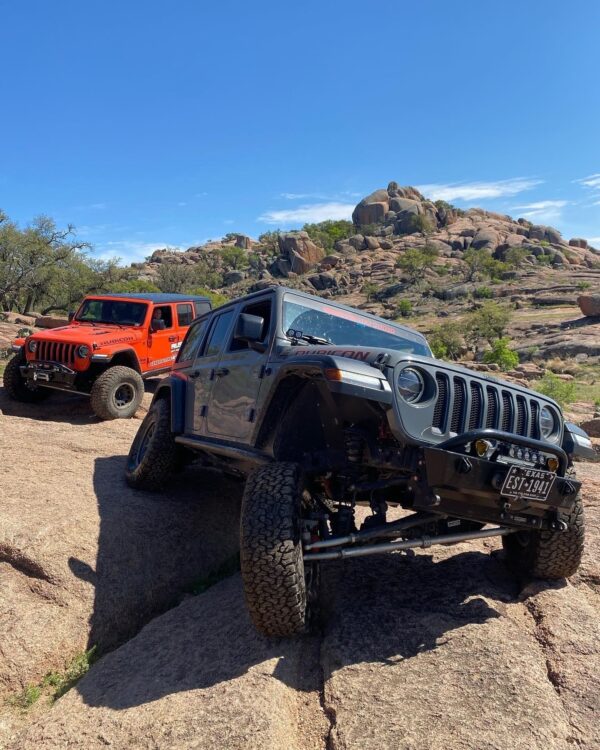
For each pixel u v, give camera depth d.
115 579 4.63
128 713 3.20
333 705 3.10
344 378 3.38
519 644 3.45
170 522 5.37
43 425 8.91
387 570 4.55
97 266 51.06
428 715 2.93
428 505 3.43
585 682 3.16
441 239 175.38
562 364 56.41
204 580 5.14
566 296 107.12
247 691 3.17
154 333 11.36
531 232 181.88
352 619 3.76
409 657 3.38
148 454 5.85
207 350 5.80
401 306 116.62
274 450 4.04
